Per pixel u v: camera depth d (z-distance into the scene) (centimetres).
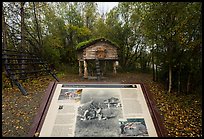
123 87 419
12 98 859
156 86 1207
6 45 1210
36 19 1488
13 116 679
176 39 834
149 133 330
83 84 423
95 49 1410
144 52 1875
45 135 325
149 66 1873
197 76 1030
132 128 336
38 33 1525
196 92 1034
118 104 378
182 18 796
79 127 337
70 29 1823
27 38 1473
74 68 1747
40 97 878
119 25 1878
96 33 1941
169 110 818
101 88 415
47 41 1672
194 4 734
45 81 1220
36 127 337
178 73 1080
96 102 381
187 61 995
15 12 1359
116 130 333
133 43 1908
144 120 350
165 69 1153
